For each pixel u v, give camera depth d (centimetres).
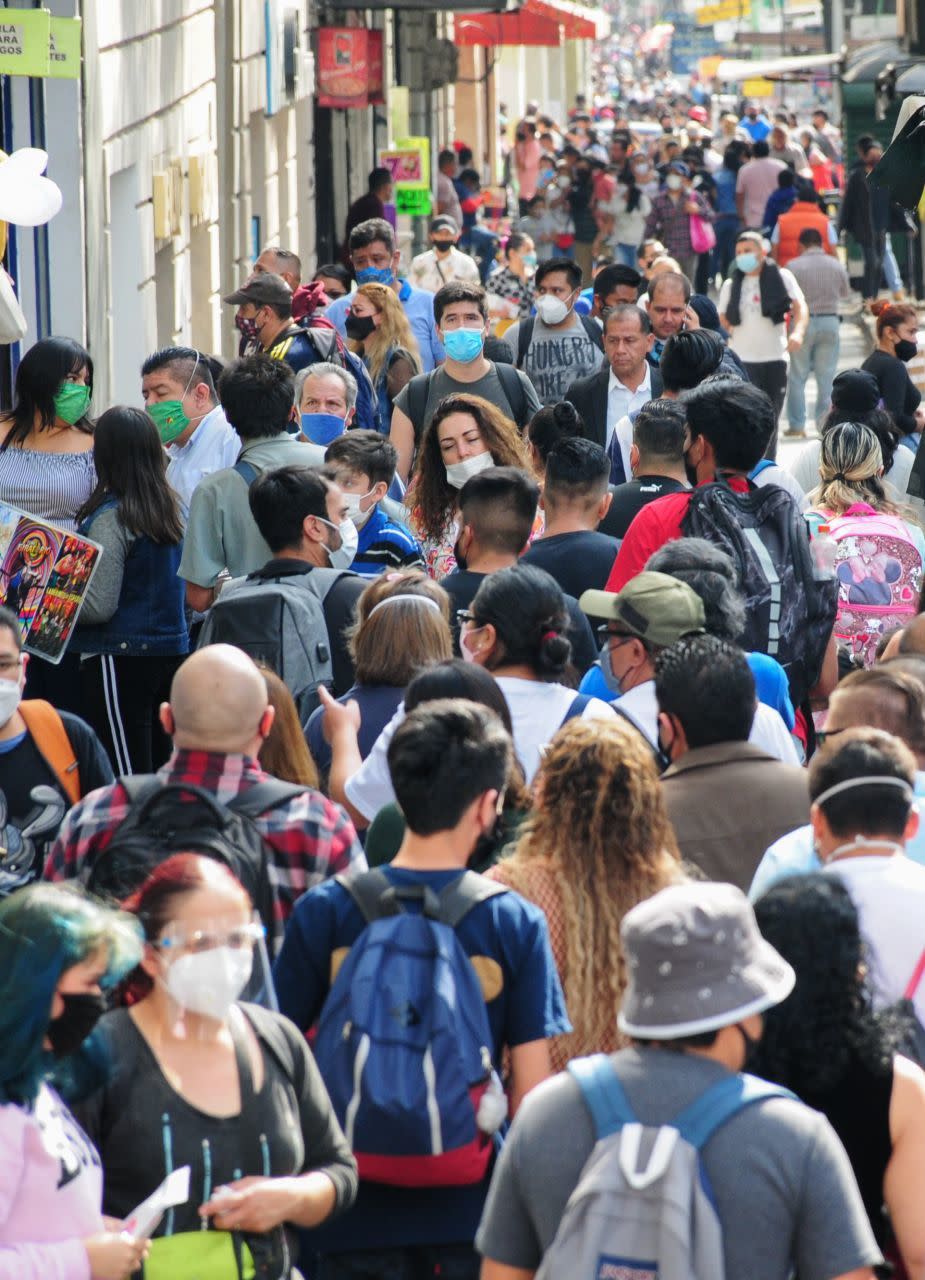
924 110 2986
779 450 5575
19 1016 942
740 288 5041
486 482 1881
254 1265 1013
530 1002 1155
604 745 1233
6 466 2238
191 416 2606
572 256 9369
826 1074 1007
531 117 14238
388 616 1617
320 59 6812
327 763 1684
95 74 3541
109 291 3688
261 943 1144
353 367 3250
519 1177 950
